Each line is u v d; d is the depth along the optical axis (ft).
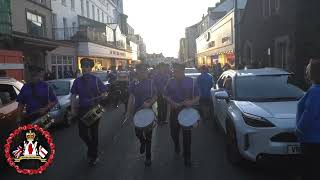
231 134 23.36
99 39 132.87
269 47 68.54
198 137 32.22
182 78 23.95
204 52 173.17
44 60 88.94
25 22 83.56
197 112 23.34
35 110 22.65
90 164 24.43
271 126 20.13
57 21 113.80
